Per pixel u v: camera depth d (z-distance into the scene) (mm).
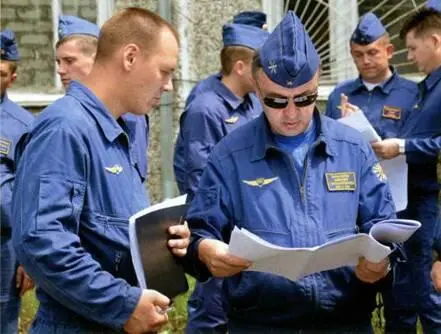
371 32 5293
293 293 2980
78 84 2824
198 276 3053
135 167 2934
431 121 4969
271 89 2965
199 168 4723
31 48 8641
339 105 5504
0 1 8609
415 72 8266
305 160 3029
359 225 3080
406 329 5148
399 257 3047
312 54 2969
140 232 2729
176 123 8008
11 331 4523
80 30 4281
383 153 4672
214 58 8078
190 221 3068
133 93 2838
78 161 2668
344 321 3070
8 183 4395
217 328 4777
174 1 7930
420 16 5043
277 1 8227
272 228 2973
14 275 4465
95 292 2594
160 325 2678
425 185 4949
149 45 2812
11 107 4555
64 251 2564
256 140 3072
